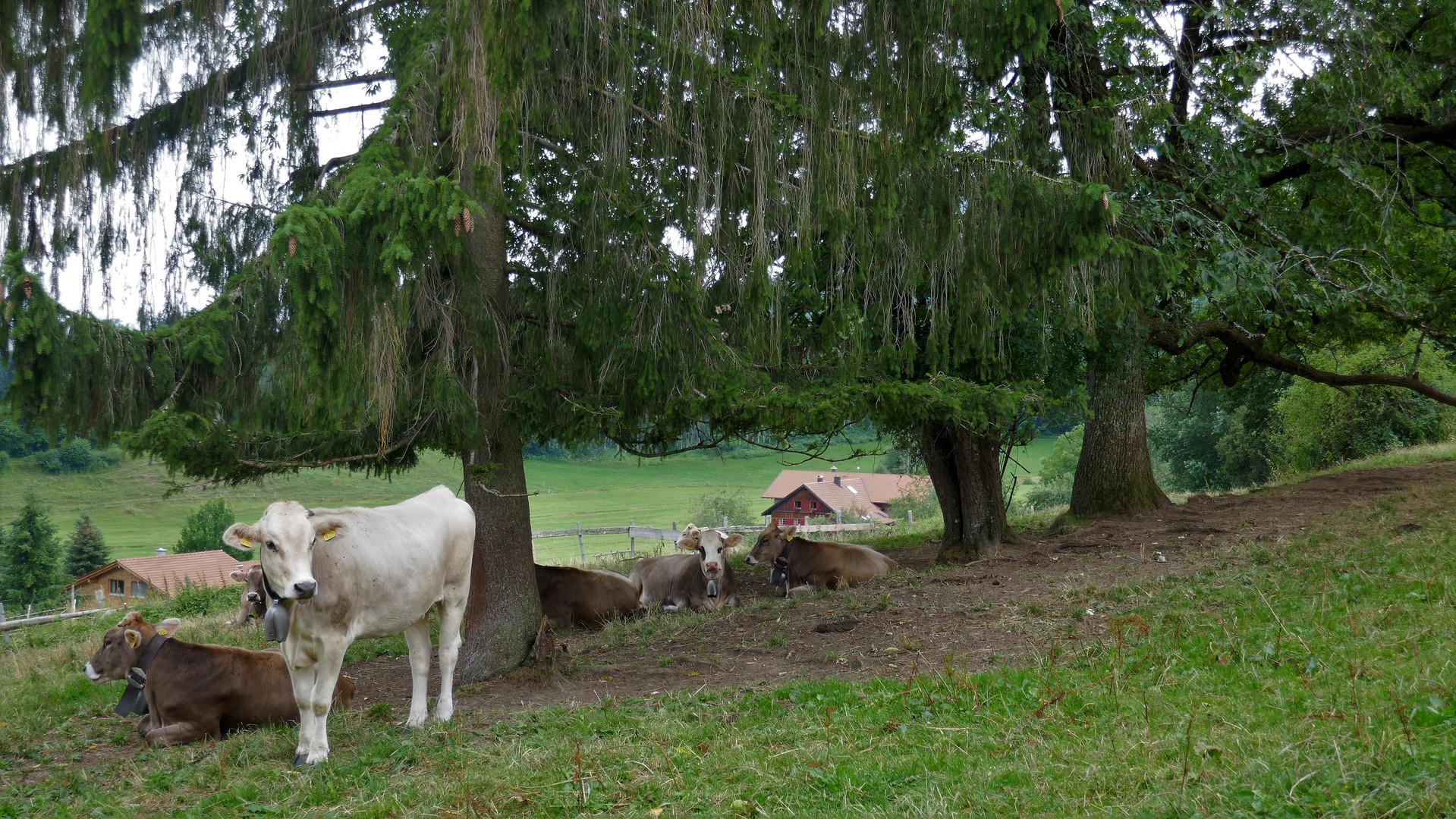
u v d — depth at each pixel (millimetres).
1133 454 14266
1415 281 15477
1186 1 13078
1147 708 5098
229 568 43594
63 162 7469
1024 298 8312
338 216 5863
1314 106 14469
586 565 18578
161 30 7719
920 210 8023
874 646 8242
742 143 7691
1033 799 4168
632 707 7012
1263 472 38000
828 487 54312
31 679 10000
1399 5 13828
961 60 7207
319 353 5820
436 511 7328
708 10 6773
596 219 8273
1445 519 9750
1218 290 12414
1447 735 4148
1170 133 13633
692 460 84375
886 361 10242
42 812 5543
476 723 6965
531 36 6324
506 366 8703
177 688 7258
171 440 6277
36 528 50875
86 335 5715
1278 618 6621
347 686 8039
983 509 13219
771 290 7848
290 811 5266
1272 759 4160
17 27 7176
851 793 4555
